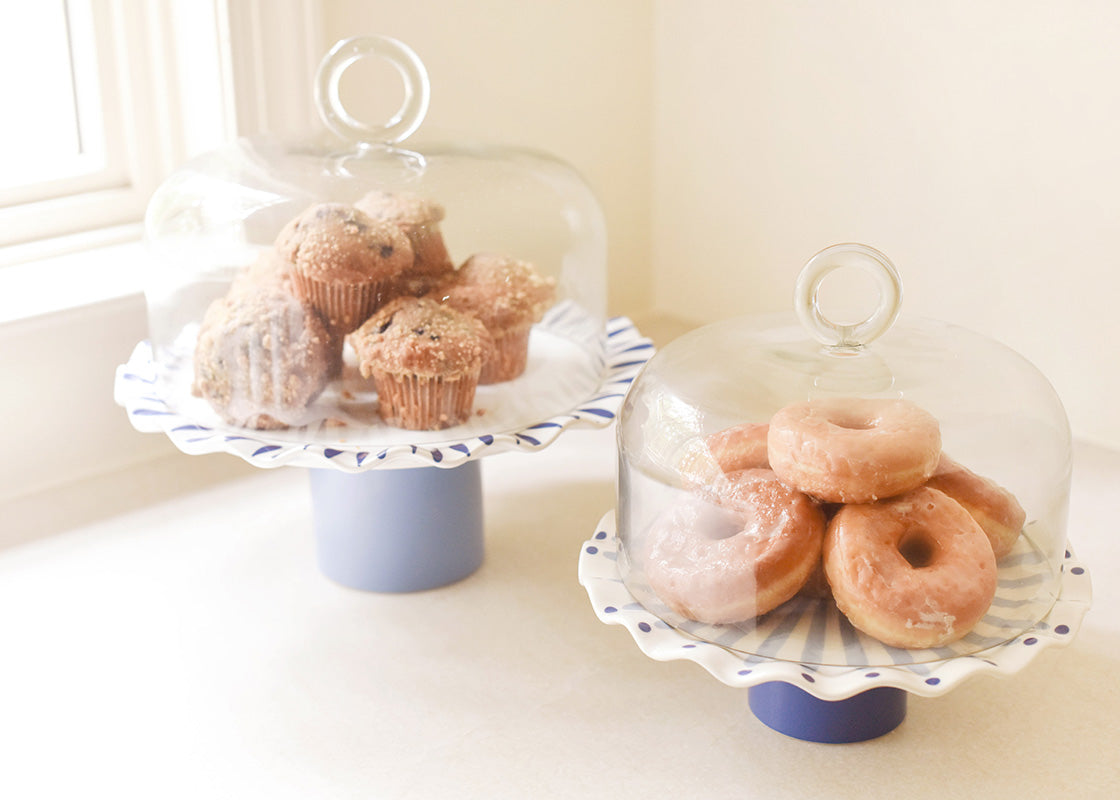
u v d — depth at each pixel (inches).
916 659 27.8
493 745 33.0
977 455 29.9
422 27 56.3
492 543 44.0
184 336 39.1
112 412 49.9
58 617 39.5
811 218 61.6
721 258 66.6
